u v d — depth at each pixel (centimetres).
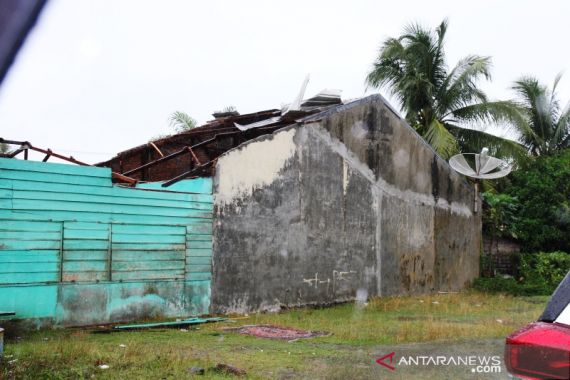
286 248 1271
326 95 1552
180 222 1094
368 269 1457
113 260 998
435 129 2138
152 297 1045
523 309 1271
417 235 1617
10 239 882
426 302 1388
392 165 1552
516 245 2045
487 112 2342
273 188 1256
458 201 1794
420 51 2403
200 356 694
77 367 611
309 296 1307
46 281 916
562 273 1864
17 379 560
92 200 979
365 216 1463
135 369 606
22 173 901
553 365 198
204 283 1121
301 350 744
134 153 1680
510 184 2255
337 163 1403
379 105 1530
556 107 2795
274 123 1402
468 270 1812
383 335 864
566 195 2058
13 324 875
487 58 2347
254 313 1184
